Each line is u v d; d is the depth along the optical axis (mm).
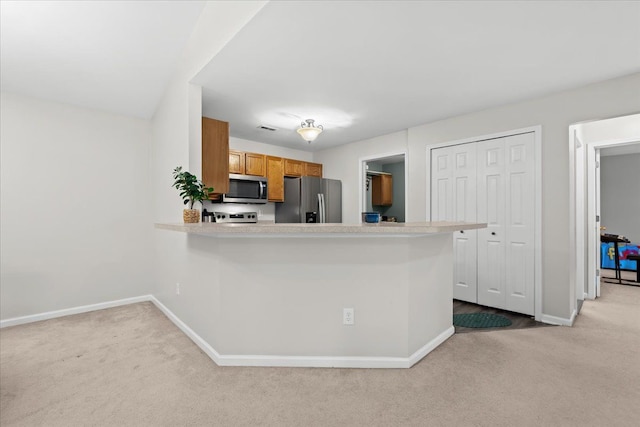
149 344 2533
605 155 6465
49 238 3184
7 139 2961
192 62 2684
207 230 1922
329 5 1755
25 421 1592
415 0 1722
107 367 2148
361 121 3959
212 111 3578
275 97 3150
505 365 2150
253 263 2178
